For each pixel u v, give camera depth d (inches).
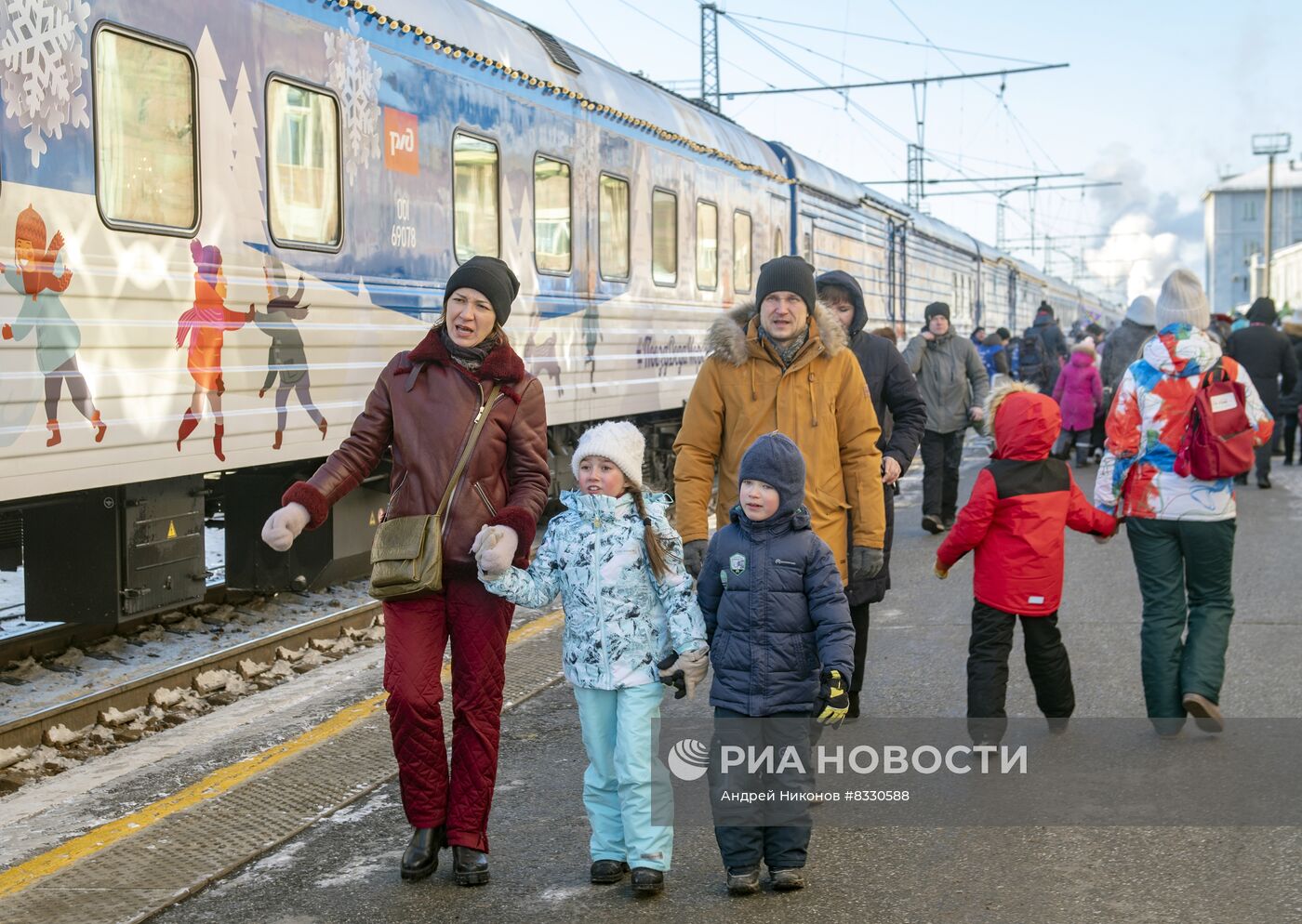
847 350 183.6
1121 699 226.5
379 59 299.0
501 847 163.2
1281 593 312.2
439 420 153.6
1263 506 472.1
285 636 270.4
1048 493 197.2
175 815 172.1
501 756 198.8
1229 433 203.5
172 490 258.1
